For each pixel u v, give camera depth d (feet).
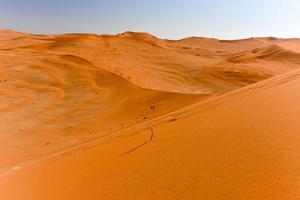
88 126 78.84
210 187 9.98
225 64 222.48
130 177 13.25
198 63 239.50
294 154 10.84
